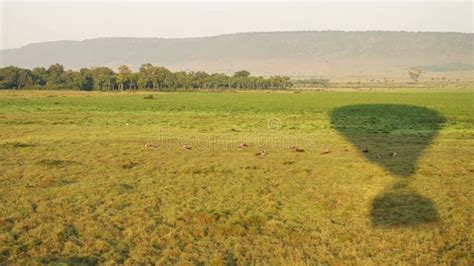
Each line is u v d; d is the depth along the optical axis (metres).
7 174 24.62
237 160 29.27
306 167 26.81
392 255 14.05
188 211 17.84
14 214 17.47
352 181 23.33
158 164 27.75
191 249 14.41
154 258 13.68
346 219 17.41
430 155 31.86
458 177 24.39
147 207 18.69
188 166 26.91
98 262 13.42
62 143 37.12
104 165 27.45
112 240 15.12
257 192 21.12
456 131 48.09
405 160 29.59
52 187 21.94
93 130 47.59
